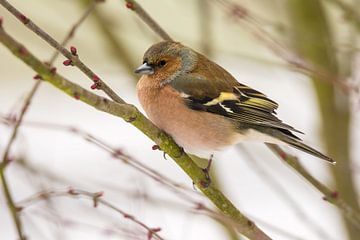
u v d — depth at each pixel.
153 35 11.99
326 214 13.01
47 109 15.75
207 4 11.37
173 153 8.02
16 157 10.04
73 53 7.02
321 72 9.86
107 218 9.95
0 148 10.05
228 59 13.27
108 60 12.10
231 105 9.55
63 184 10.07
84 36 14.09
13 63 16.34
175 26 14.95
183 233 11.67
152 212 11.96
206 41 11.31
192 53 9.85
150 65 9.61
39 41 13.02
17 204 8.02
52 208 9.27
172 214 12.52
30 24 6.77
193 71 9.69
